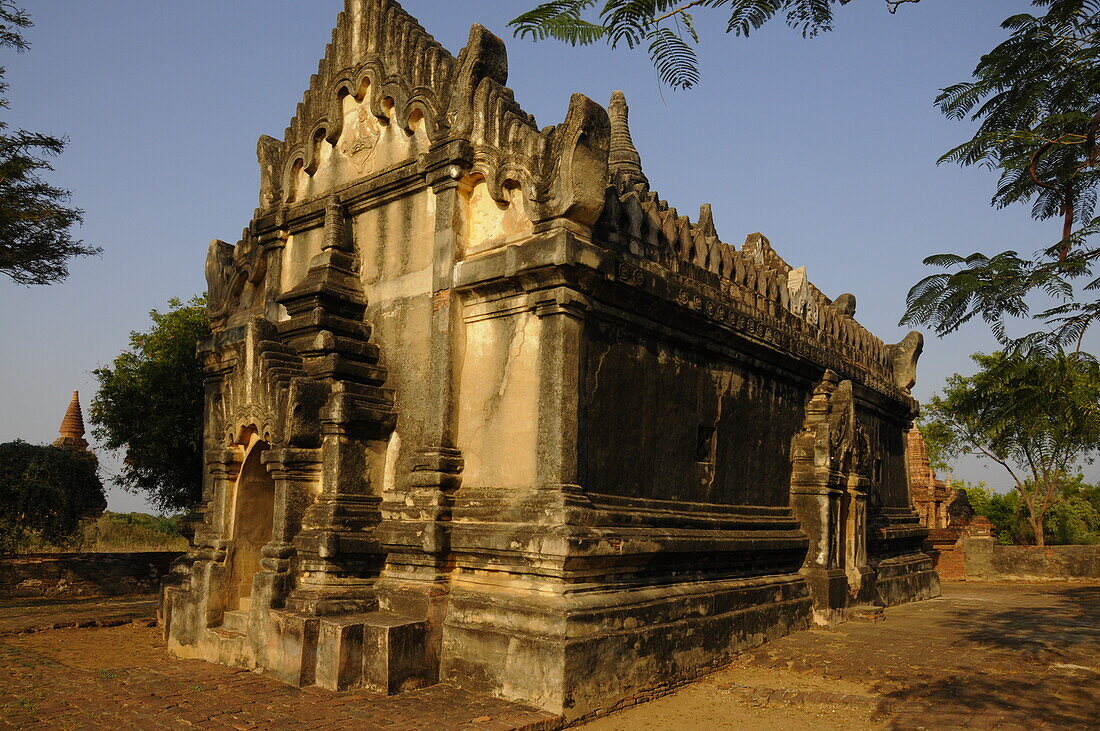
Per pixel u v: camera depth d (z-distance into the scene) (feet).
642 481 36.50
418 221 38.37
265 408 37.73
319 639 32.22
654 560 34.91
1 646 42.98
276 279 44.80
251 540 41.04
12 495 70.59
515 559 31.86
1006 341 15.69
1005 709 29.04
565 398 32.04
